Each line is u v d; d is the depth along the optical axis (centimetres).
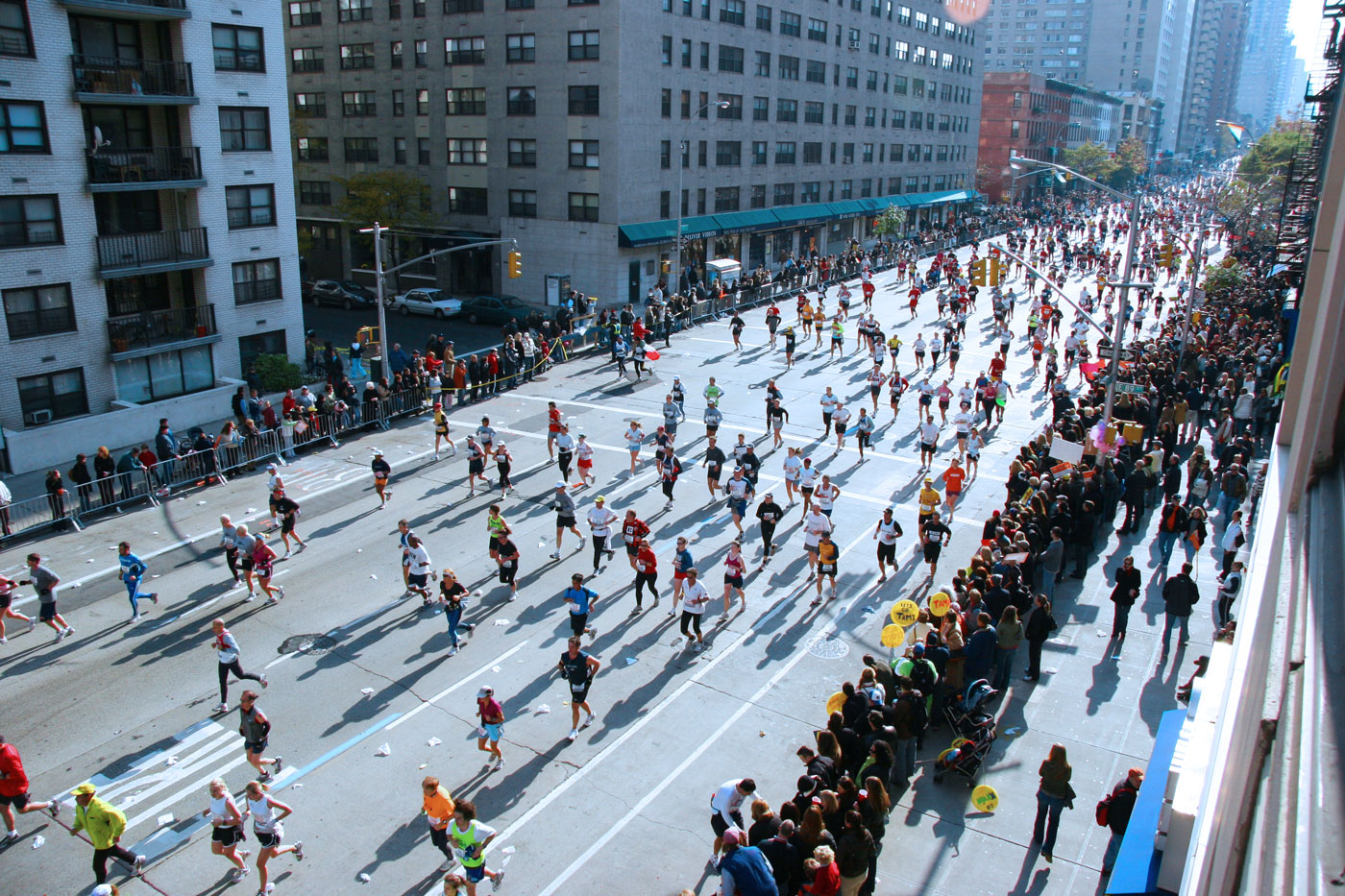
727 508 2364
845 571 2022
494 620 1808
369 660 1675
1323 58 3591
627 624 1798
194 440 2608
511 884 1164
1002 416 3136
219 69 3247
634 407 3256
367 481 2578
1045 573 1844
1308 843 163
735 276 5591
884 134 7938
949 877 1153
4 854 1225
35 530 2245
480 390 3403
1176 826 766
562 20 4869
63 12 2805
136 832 1262
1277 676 257
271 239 3497
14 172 2742
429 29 5344
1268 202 6675
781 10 6141
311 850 1226
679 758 1413
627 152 4953
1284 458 504
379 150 5750
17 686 1598
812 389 3478
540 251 5259
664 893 1149
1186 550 2069
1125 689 1557
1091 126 14938
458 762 1404
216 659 1681
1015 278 6116
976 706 1383
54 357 2903
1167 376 2934
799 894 1008
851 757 1230
